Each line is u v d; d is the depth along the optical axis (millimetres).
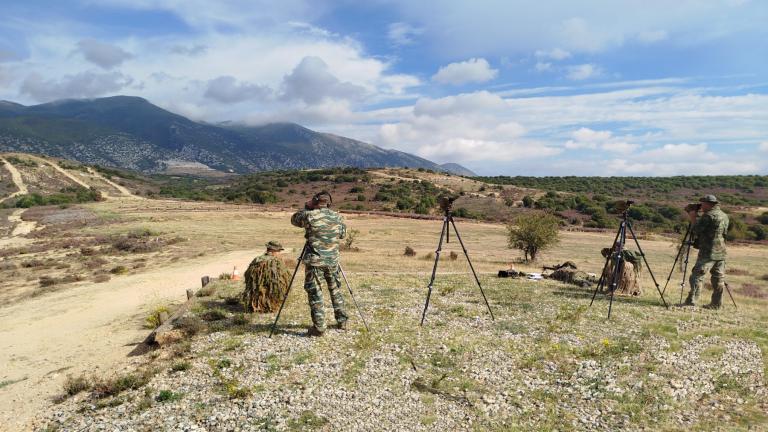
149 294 18625
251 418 5621
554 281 15234
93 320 14883
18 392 7855
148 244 34969
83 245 37375
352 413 5695
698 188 105812
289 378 6688
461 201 88938
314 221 8336
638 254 13219
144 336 11398
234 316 10102
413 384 6477
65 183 120625
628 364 7086
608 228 60281
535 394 6168
